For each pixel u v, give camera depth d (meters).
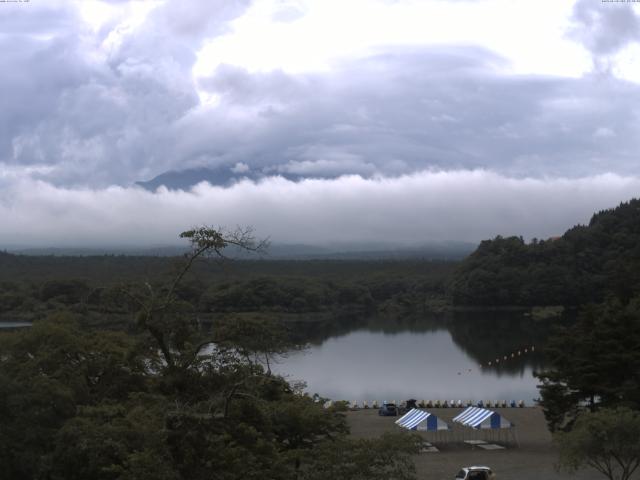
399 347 195.88
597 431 51.72
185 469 36.34
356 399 122.88
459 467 68.00
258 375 39.84
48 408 49.50
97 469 42.66
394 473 42.09
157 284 40.84
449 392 129.88
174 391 39.12
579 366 73.81
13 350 64.69
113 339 68.31
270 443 41.34
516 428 88.12
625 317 74.94
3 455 45.31
